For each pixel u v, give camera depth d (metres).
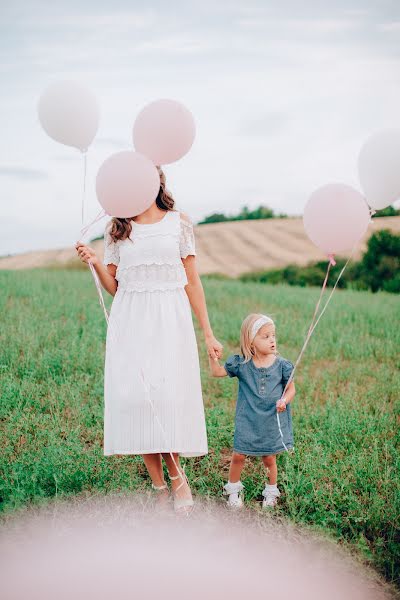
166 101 3.66
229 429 4.93
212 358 3.96
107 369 3.65
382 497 3.74
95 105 3.79
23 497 3.55
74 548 3.26
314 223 3.57
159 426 3.52
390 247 27.34
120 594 2.90
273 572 3.08
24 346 6.85
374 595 2.93
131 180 3.36
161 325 3.59
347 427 4.86
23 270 17.14
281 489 4.00
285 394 3.87
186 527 3.48
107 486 3.87
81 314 9.42
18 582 2.97
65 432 4.75
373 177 3.59
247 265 32.06
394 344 8.19
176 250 3.66
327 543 3.27
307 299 12.97
